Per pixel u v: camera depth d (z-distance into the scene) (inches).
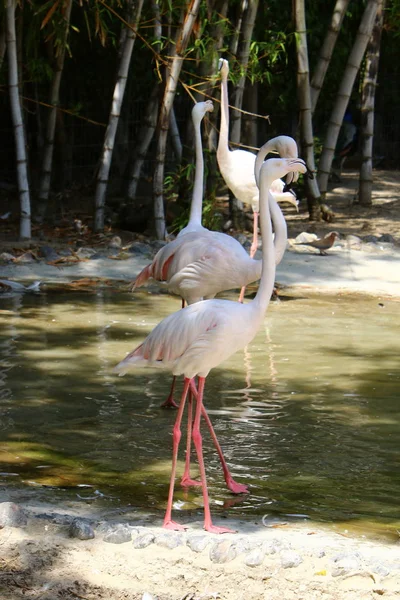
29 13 665.0
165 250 336.2
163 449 273.6
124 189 832.3
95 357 371.6
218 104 663.8
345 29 846.5
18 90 655.8
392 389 336.8
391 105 1075.3
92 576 189.5
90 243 624.1
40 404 311.9
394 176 994.7
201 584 187.3
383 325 439.2
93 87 887.1
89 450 270.5
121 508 226.7
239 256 320.5
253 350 390.9
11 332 408.5
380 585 185.3
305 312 465.1
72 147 874.1
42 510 219.0
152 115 717.9
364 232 679.1
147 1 695.7
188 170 628.7
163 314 452.4
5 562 192.9
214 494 239.9
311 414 307.0
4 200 789.9
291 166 228.8
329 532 215.0
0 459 259.9
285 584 186.7
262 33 794.8
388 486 246.4
